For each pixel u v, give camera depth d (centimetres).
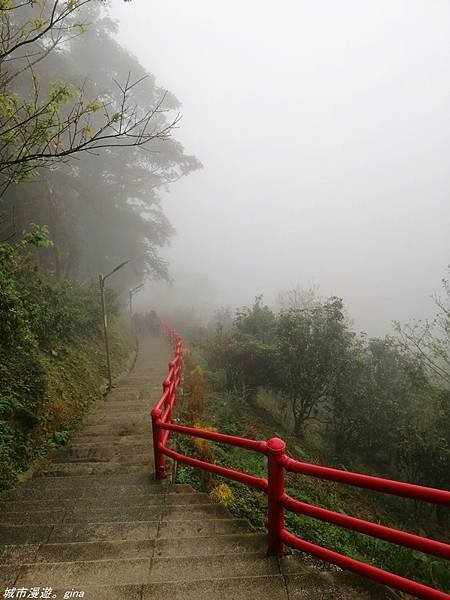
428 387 813
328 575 247
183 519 365
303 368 905
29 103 433
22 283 934
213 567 267
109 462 557
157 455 476
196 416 706
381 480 200
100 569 271
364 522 212
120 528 349
